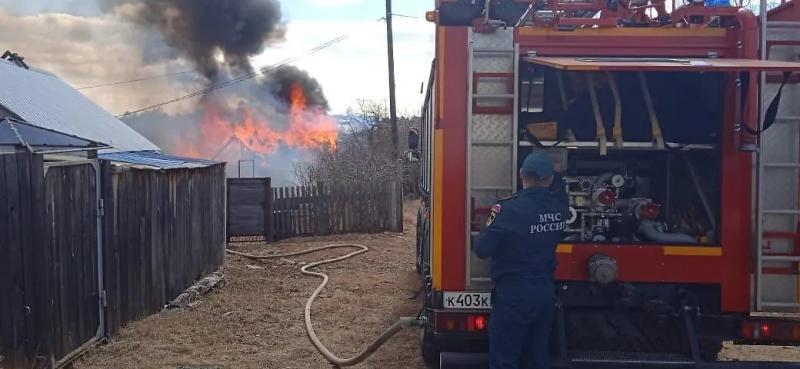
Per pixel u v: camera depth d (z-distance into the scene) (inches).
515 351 183.0
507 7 204.4
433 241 201.5
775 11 207.8
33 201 218.8
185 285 370.3
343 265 486.9
